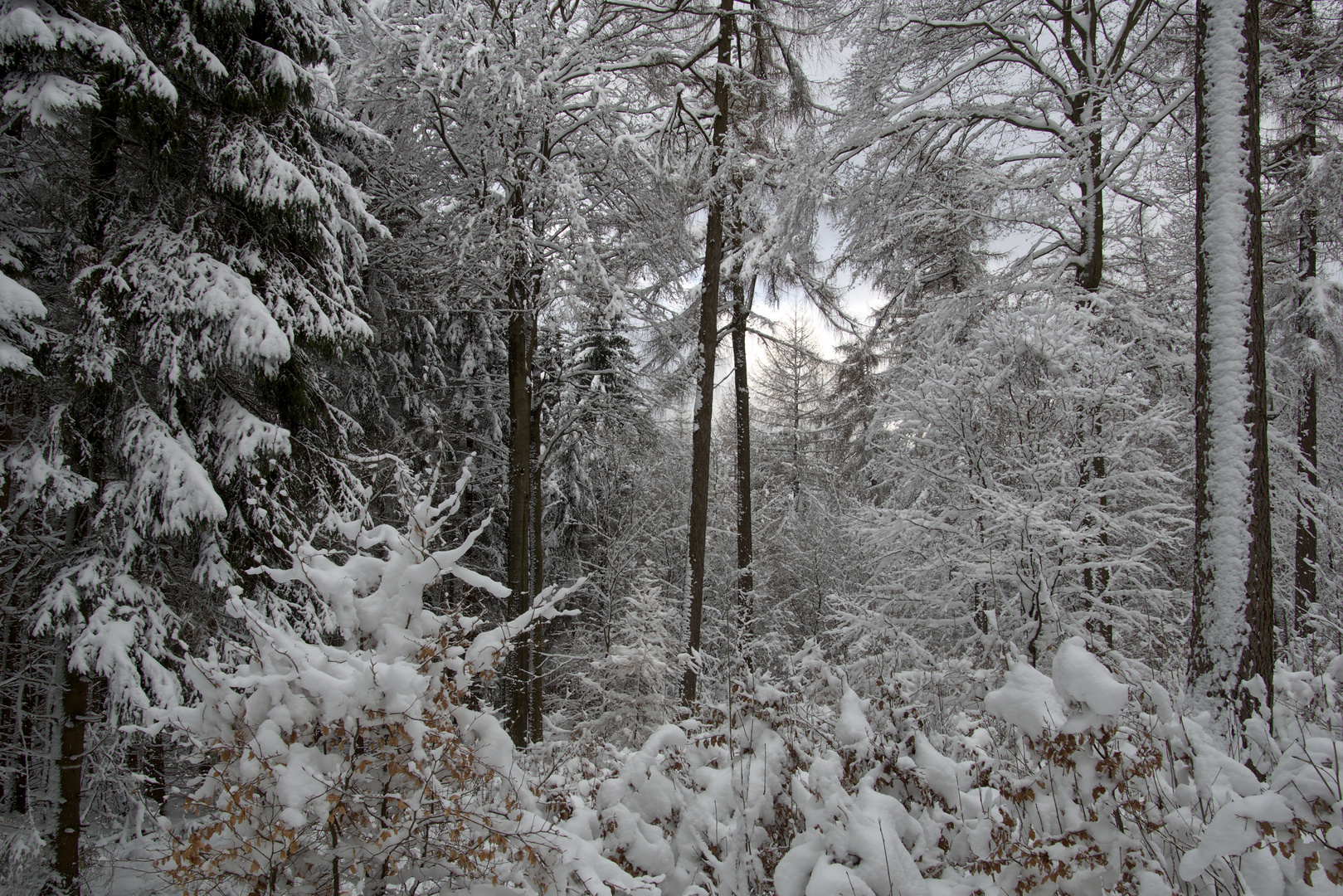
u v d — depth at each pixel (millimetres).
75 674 6043
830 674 4066
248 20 6820
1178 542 6922
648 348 13070
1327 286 10664
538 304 9695
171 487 6047
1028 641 6414
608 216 10742
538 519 13812
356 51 9414
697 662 9086
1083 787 2805
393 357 12078
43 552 6477
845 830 2918
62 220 6777
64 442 6066
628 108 10125
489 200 9445
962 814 3221
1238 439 4488
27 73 5402
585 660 15367
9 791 6977
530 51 9000
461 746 2779
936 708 5156
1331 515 10047
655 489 21078
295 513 6984
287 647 2717
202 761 2799
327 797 2520
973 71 9461
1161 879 2553
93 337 5945
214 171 6746
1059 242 9227
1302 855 2221
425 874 2797
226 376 7246
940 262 14047
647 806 3445
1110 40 8945
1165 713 3414
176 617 6336
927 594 7770
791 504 21156
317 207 7035
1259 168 4695
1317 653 6469
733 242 12977
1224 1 4777
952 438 7898
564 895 2730
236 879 2564
